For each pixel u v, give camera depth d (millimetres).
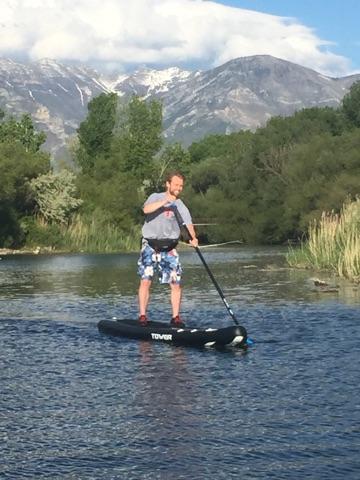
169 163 79562
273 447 5812
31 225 50062
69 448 5859
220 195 70125
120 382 8055
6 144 51562
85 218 53156
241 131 104688
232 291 18359
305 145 61562
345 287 18859
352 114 76438
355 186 54719
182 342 10461
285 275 23906
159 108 76125
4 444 5977
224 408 6938
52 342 10750
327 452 5684
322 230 27047
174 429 6301
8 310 14648
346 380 8016
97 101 73938
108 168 65688
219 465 5441
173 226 11234
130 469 5391
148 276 11367
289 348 9984
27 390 7742
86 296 17500
